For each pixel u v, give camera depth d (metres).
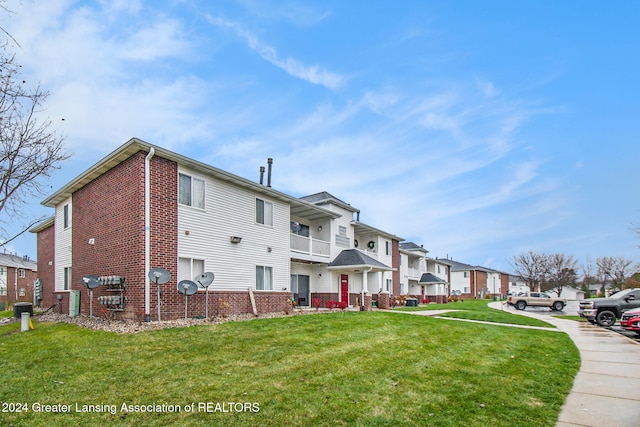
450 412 5.59
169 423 4.98
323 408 5.55
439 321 15.85
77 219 17.33
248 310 16.70
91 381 6.54
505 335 13.27
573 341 13.04
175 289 13.59
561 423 5.30
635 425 5.25
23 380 6.61
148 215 12.95
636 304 18.17
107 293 14.34
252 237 17.66
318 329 11.95
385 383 6.84
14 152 8.69
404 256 38.81
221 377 6.81
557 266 60.75
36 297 22.89
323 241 24.31
